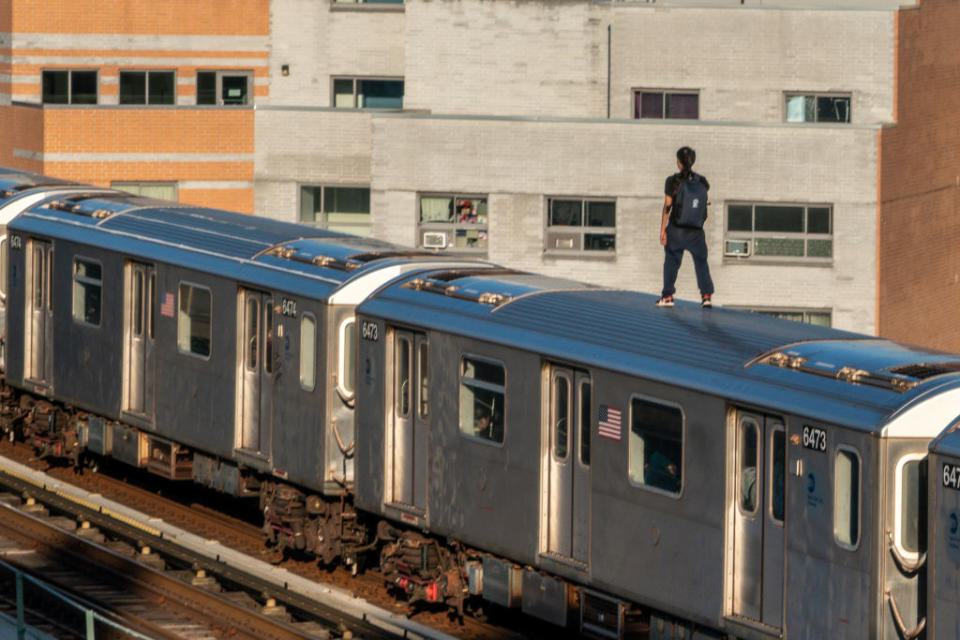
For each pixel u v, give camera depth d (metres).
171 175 89.25
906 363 29.53
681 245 36.59
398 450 39.25
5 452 57.78
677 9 87.88
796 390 29.78
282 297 42.31
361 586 42.44
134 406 49.12
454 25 89.19
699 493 31.50
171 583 41.62
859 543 28.14
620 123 81.19
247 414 44.25
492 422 36.31
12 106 91.12
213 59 93.44
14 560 44.25
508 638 38.00
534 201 82.25
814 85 87.44
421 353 38.47
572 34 89.00
